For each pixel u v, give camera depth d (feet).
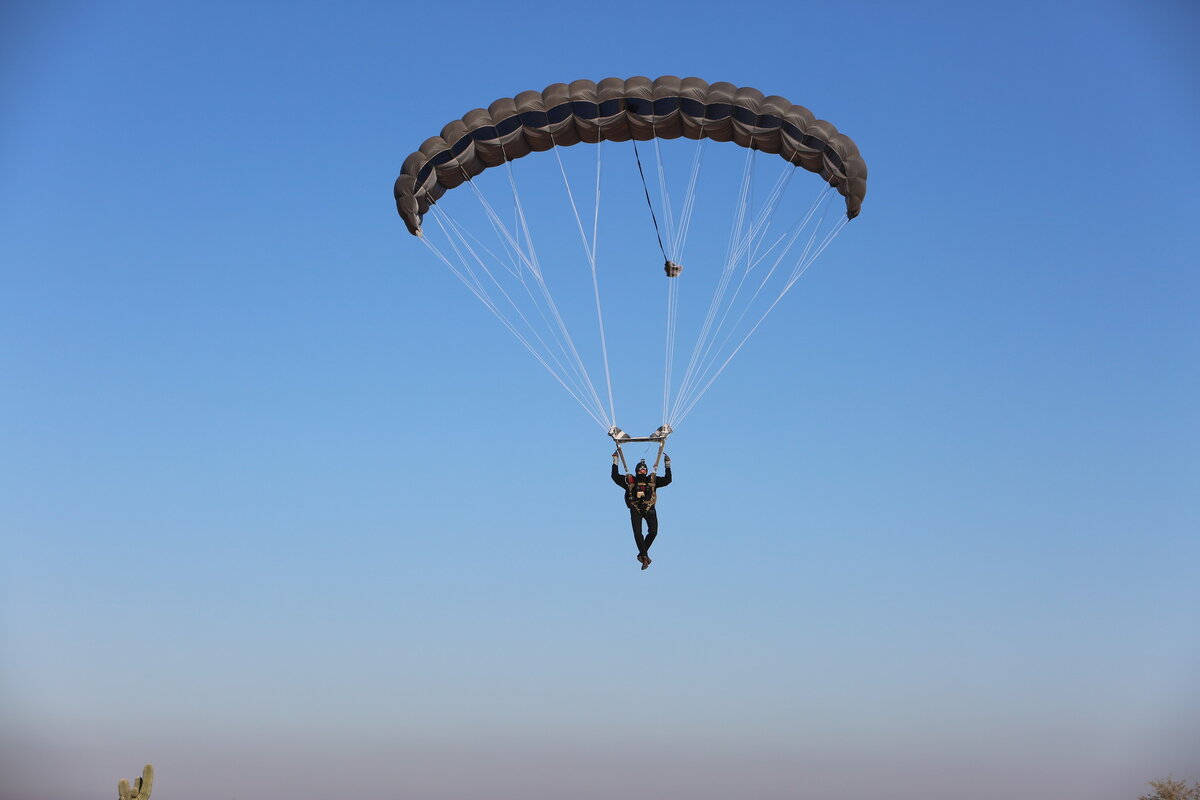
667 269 65.41
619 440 62.85
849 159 65.31
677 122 65.92
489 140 65.82
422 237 67.31
